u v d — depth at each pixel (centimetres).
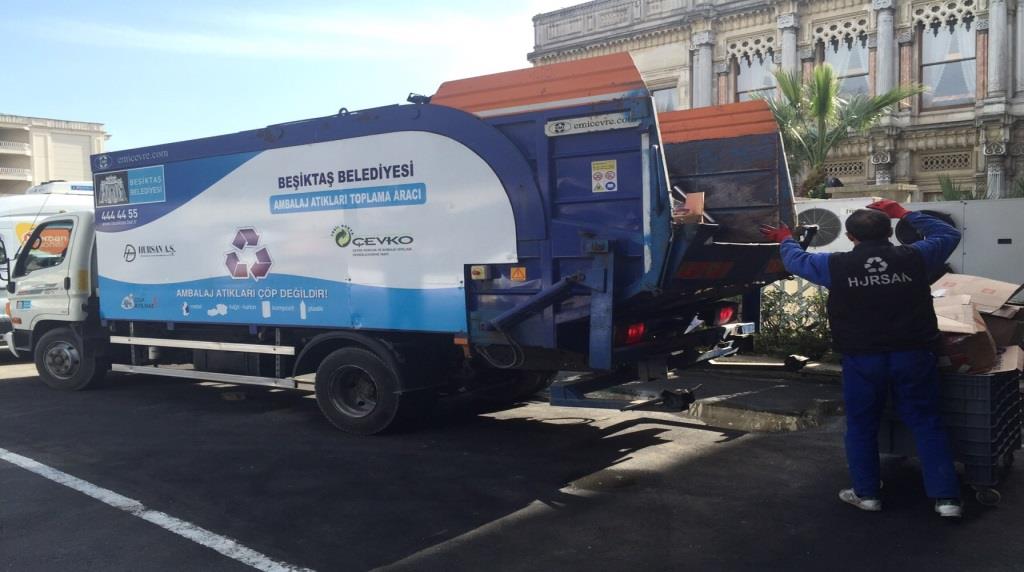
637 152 520
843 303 457
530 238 563
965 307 491
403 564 411
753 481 534
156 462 612
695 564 402
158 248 796
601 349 530
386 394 664
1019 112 1731
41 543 447
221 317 752
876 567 392
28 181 5312
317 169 669
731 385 839
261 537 453
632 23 2203
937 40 1827
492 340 587
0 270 985
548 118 552
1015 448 520
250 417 772
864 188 1741
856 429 468
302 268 686
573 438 668
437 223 606
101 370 917
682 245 502
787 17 1959
